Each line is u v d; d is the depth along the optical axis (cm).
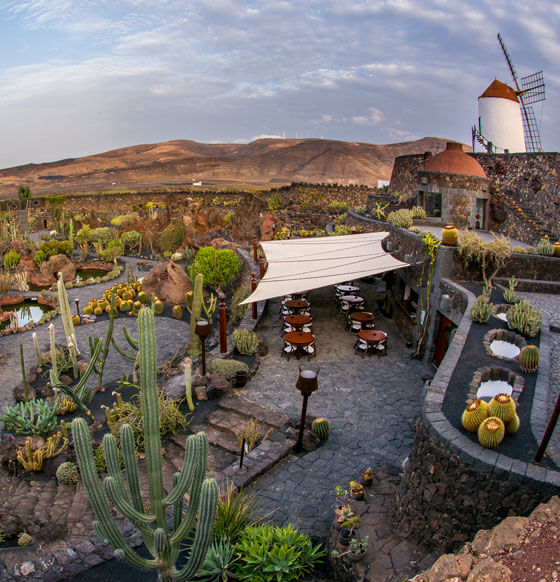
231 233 4288
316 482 1091
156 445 663
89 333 2453
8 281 3331
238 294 2588
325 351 1862
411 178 4059
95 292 3312
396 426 1328
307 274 1844
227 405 1415
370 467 1142
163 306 2958
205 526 624
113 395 1612
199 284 1850
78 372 1844
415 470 862
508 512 725
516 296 1524
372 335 1783
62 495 1122
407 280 2044
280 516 981
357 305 2273
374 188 5369
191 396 1484
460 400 957
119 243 4697
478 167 2909
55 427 1367
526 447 805
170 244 4497
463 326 1367
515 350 1259
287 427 1291
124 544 632
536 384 1041
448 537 782
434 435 827
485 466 736
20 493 1136
